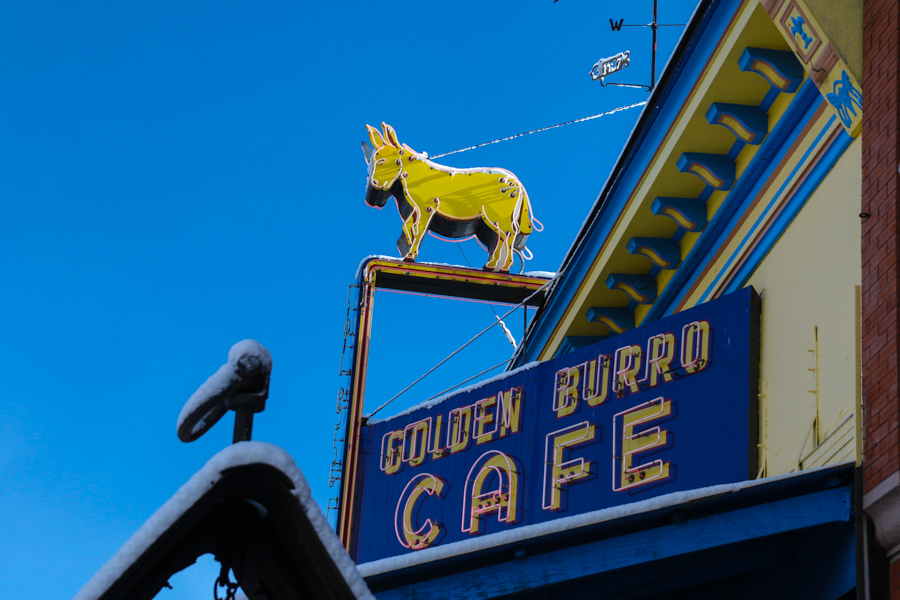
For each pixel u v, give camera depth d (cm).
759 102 1178
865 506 791
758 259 1202
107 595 461
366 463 1836
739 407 1139
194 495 473
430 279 2092
